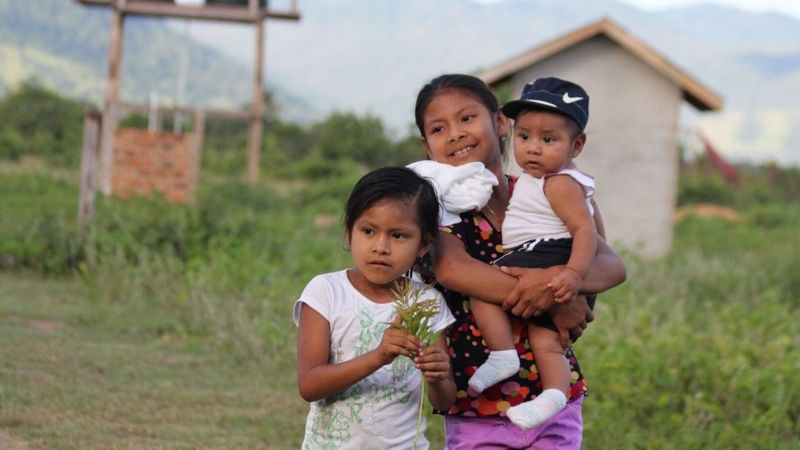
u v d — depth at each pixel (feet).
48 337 27.20
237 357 26.55
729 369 23.61
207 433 20.17
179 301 31.60
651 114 63.46
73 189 65.41
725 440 20.48
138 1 77.10
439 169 12.80
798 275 47.21
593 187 12.88
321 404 12.10
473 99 13.03
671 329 27.66
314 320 11.98
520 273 12.20
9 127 135.33
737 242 71.61
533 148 12.76
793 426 22.26
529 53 61.98
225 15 80.18
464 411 12.63
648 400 22.31
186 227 40.42
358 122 150.30
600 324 28.43
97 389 22.56
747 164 166.91
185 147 70.44
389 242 11.69
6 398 21.09
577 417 12.83
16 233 39.75
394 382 12.01
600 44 63.05
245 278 34.04
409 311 11.19
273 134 152.76
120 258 35.32
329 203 80.69
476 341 12.57
